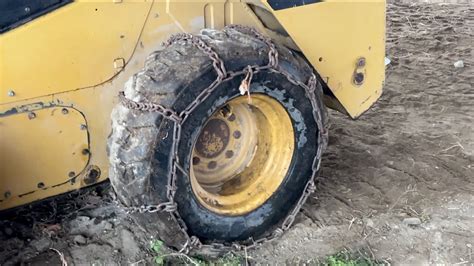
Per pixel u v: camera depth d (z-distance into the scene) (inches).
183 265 136.3
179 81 122.5
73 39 130.0
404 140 199.6
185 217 130.2
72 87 132.3
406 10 380.8
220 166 142.8
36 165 133.0
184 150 125.8
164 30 140.9
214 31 134.0
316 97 140.9
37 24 125.4
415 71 267.1
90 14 130.5
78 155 136.9
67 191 138.0
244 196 141.1
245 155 143.8
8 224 147.7
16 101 127.4
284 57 134.2
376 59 165.5
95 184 141.3
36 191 134.6
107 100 137.4
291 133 140.8
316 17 150.3
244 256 139.6
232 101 132.0
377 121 216.7
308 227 150.7
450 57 284.7
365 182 172.4
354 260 138.6
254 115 140.7
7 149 129.1
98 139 138.3
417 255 141.3
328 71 157.9
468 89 245.1
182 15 142.2
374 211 158.2
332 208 159.2
